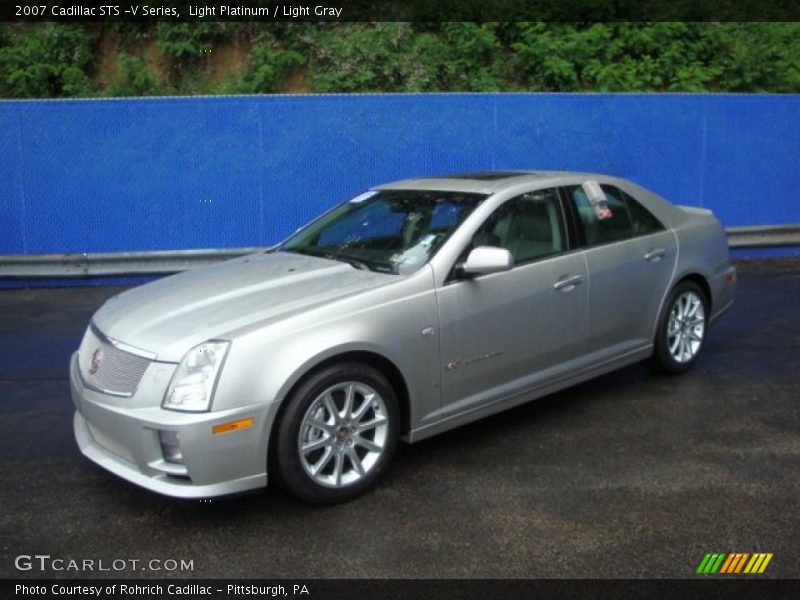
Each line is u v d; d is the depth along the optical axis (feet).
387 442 13.08
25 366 20.74
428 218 15.29
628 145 33.86
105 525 12.06
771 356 20.68
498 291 14.51
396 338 13.03
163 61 38.93
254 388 11.51
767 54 41.50
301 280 13.98
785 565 10.60
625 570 10.54
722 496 12.62
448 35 40.45
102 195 30.60
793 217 35.99
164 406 11.43
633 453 14.48
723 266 19.88
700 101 34.19
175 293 13.89
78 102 29.99
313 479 12.21
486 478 13.52
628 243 17.20
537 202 15.94
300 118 31.17
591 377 16.74
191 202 31.09
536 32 41.04
